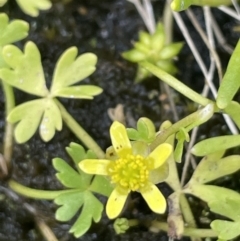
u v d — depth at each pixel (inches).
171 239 4.3
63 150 4.7
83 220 4.1
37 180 4.6
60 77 4.3
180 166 4.7
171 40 5.0
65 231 4.5
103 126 4.8
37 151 4.7
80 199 4.1
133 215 4.5
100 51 5.0
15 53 4.2
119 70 4.9
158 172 3.9
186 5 4.0
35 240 4.5
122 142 3.9
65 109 4.7
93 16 5.1
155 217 4.5
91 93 4.3
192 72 4.9
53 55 4.9
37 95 4.5
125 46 5.0
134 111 4.8
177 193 4.3
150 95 4.9
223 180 4.6
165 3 5.1
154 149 3.9
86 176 4.2
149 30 5.0
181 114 4.8
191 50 5.0
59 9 5.0
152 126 4.2
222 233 4.0
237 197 4.2
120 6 5.1
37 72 4.3
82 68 4.3
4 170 4.5
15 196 4.5
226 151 4.6
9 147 4.5
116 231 4.5
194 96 4.1
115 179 3.9
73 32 5.0
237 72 3.9
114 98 4.9
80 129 4.5
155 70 4.2
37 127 4.5
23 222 4.5
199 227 4.5
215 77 4.9
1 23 4.3
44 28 5.0
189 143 4.6
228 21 5.0
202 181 4.3
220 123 4.8
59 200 4.1
